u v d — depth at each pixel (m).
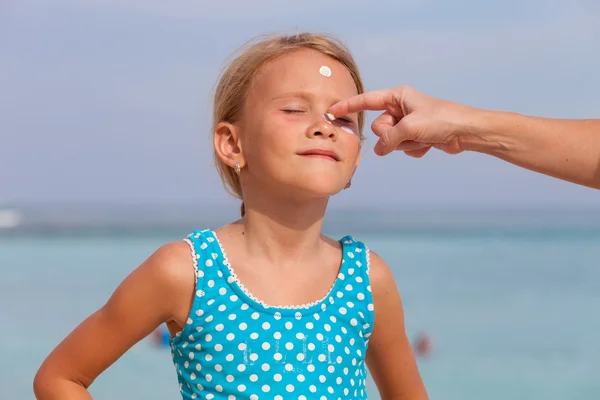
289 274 2.87
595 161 2.53
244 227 2.94
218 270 2.81
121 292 2.83
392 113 2.69
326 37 3.04
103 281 18.88
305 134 2.72
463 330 13.73
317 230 2.93
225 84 3.01
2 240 38.00
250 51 2.95
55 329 12.70
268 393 2.70
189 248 2.83
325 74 2.83
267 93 2.82
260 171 2.81
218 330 2.75
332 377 2.77
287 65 2.84
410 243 38.03
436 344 12.59
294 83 2.79
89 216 62.41
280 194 2.82
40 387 2.90
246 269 2.84
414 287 19.16
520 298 17.39
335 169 2.74
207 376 2.74
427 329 13.79
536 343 12.58
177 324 2.84
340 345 2.82
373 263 3.03
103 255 27.31
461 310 15.79
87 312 14.28
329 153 2.73
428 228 53.00
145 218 60.38
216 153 2.99
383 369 3.16
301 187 2.72
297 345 2.75
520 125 2.58
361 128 3.24
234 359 2.72
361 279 2.96
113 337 2.85
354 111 2.70
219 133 2.98
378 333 3.07
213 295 2.78
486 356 11.69
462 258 28.11
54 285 18.16
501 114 2.60
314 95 2.77
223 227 2.97
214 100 3.11
